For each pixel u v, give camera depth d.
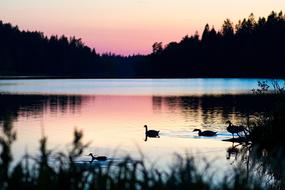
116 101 94.00
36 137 38.41
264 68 174.62
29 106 78.31
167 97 104.94
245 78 192.25
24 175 6.21
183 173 6.56
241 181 7.23
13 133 6.16
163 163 16.67
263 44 176.38
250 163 20.98
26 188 6.07
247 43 186.12
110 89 147.50
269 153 22.44
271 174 15.63
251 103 80.31
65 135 41.44
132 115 64.44
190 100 93.06
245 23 190.75
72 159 6.34
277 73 163.62
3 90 133.62
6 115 6.19
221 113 63.91
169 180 6.55
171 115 63.56
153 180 6.57
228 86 146.62
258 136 27.83
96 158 26.39
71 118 58.94
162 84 184.50
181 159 7.32
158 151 31.39
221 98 96.19
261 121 30.77
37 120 55.31
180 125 51.06
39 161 6.36
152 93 121.94
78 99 99.50
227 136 40.59
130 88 153.75
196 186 6.33
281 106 28.77
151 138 40.00
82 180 6.34
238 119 55.12
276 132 26.05
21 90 134.50
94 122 54.50
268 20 177.12
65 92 127.38
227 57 198.88
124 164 6.55
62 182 6.16
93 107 78.38
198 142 36.94
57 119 57.22
